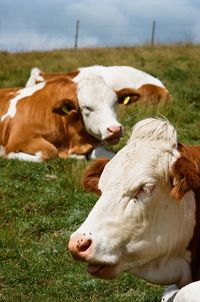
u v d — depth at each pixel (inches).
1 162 492.1
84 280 299.3
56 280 303.9
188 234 214.4
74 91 535.2
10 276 308.5
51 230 365.7
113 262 202.8
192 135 557.6
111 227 203.5
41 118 536.1
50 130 531.2
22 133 534.3
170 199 208.4
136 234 205.6
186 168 199.5
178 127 581.6
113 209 204.7
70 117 524.7
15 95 564.4
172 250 213.2
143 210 204.8
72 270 312.8
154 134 209.9
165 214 208.7
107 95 517.0
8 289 295.4
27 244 346.3
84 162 485.4
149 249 208.2
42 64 1008.9
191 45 1192.8
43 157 522.0
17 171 461.4
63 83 548.4
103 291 290.0
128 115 609.9
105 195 206.5
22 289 296.8
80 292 291.0
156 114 609.3
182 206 211.8
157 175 205.0
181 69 881.5
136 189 203.8
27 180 446.3
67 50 1226.0
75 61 1026.1
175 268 215.2
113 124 498.6
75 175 435.2
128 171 205.8
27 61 1053.8
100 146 531.5
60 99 536.1
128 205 204.2
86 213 381.1
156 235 208.1
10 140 537.3
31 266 318.7
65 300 283.0
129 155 208.4
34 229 363.6
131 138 213.8
